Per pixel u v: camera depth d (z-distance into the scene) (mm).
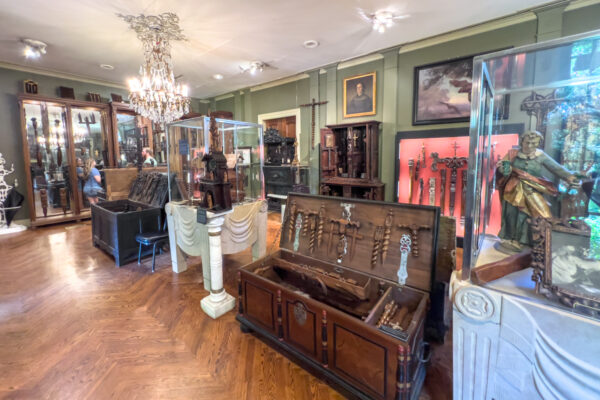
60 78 5434
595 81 1046
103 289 2764
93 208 3855
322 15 3305
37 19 3271
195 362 1795
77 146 5492
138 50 4242
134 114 6078
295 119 6059
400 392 1270
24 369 1729
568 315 953
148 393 1562
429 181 4184
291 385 1617
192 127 2641
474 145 1127
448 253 1892
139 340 2006
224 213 2365
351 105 4996
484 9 3262
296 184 5566
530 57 1044
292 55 4613
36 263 3414
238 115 7008
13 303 2498
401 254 1697
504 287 1115
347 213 1975
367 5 3117
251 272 2010
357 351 1407
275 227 5066
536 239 1070
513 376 1090
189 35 3771
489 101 1284
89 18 3258
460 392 1239
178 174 2941
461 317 1179
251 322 1990
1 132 4898
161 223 3686
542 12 3260
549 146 1175
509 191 1250
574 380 954
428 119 4172
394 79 4434
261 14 3250
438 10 3258
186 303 2510
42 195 5195
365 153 4711
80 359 1817
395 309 1619
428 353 1639
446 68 3949
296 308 1677
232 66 5098
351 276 1882
